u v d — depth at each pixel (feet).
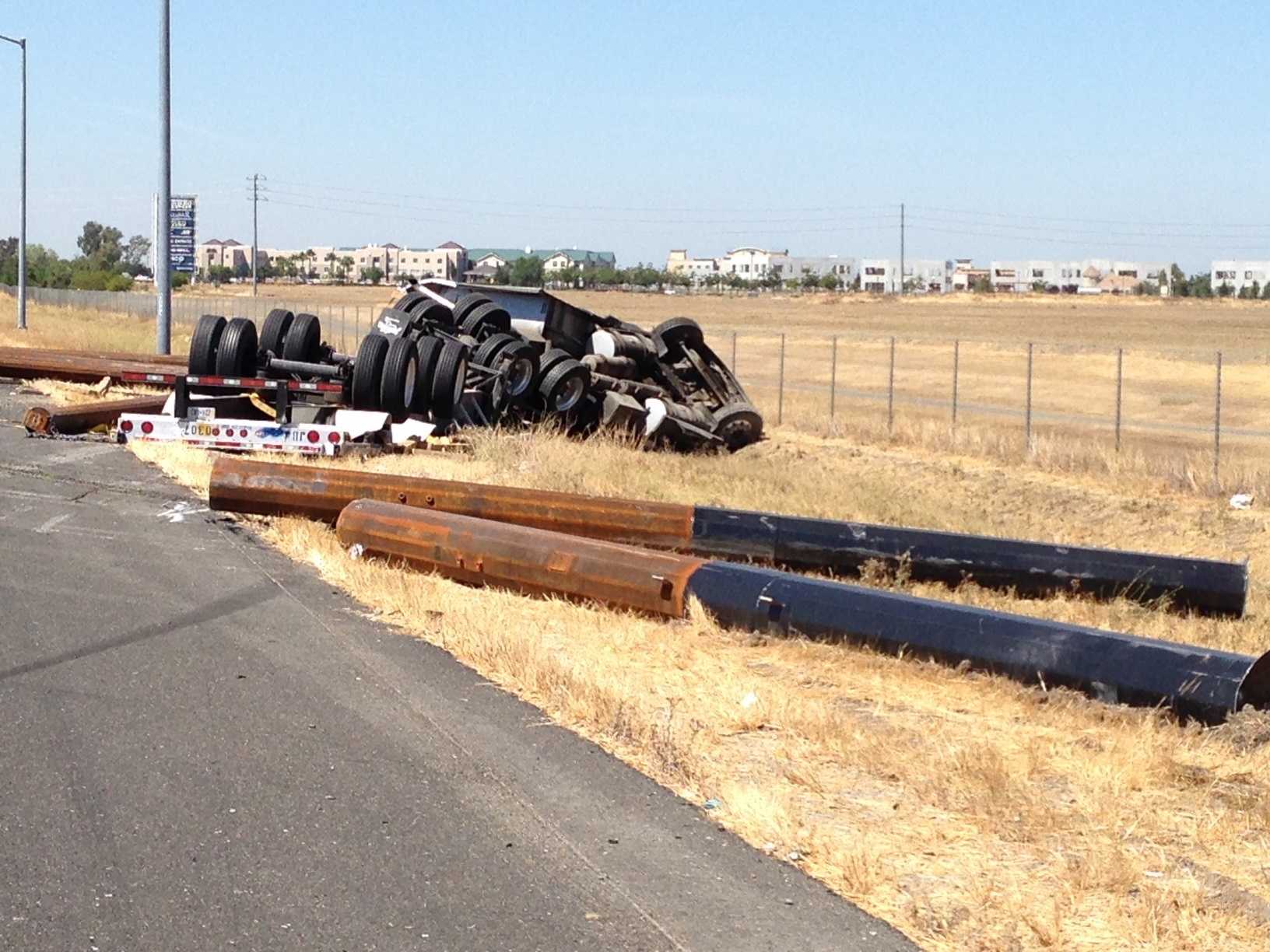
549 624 36.52
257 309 274.36
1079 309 432.66
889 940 18.30
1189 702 28.96
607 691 28.45
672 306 415.64
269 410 71.31
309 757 24.93
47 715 26.96
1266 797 24.27
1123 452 76.02
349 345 150.51
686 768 24.48
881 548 44.83
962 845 21.75
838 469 76.48
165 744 25.43
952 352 195.00
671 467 69.36
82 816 21.79
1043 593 43.98
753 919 18.81
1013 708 30.12
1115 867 20.45
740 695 29.81
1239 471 69.15
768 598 35.50
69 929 17.85
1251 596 46.42
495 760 25.03
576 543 39.63
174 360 101.09
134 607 36.42
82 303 323.16
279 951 17.43
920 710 29.94
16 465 60.85
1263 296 625.82
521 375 78.02
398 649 32.86
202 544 45.34
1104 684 30.19
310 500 48.57
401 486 48.24
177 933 17.84
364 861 20.34
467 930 18.19
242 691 28.94
